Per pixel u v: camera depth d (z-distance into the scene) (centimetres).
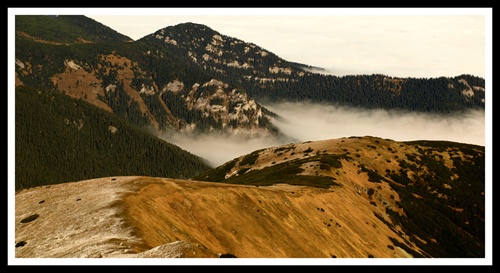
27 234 7738
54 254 6381
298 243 9931
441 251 15088
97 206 8031
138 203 8156
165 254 5209
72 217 7850
